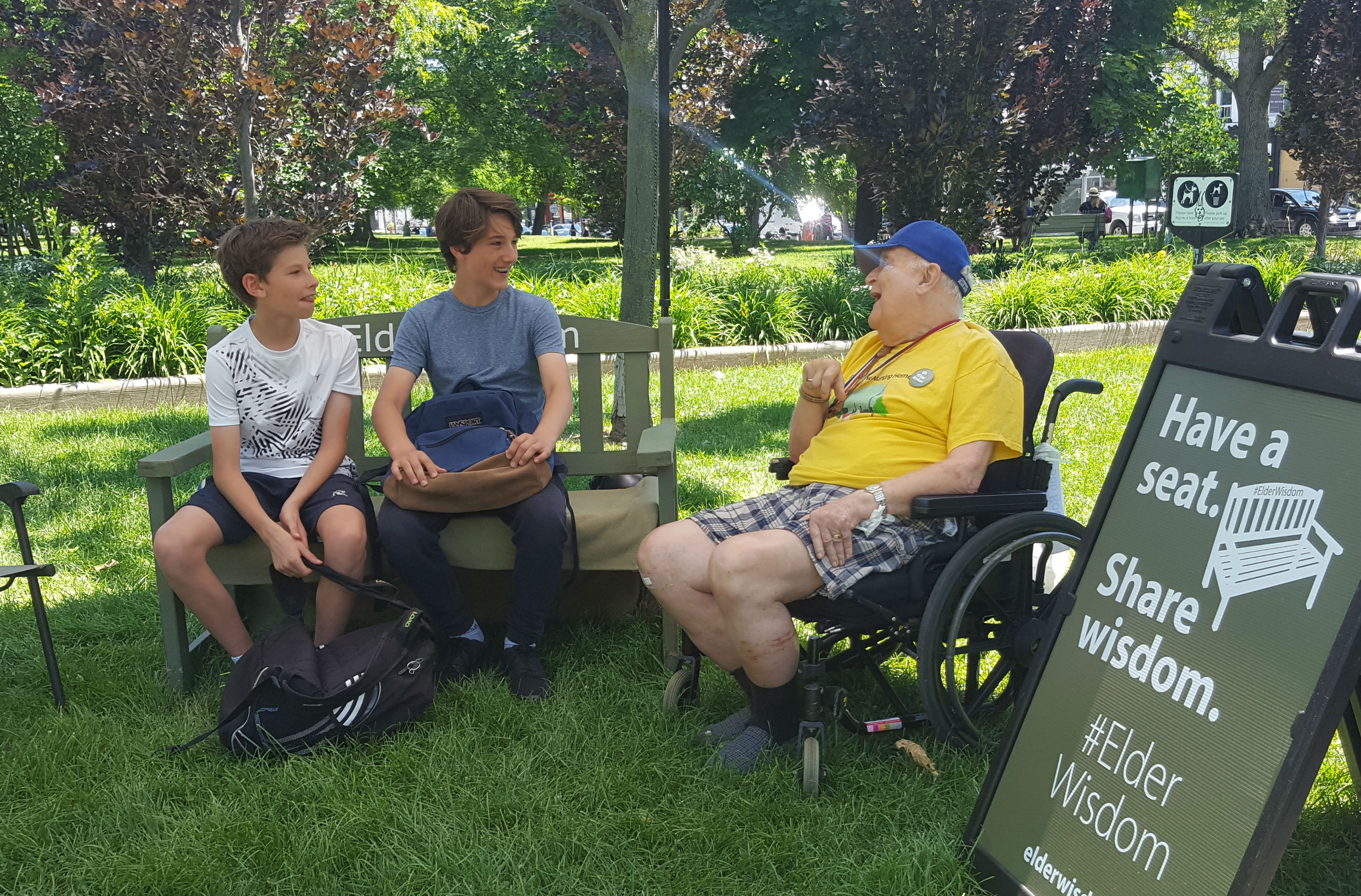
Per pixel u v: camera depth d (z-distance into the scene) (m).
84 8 9.96
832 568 2.57
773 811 2.46
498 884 2.23
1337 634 1.71
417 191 26.30
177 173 11.25
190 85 9.29
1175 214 9.96
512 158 26.55
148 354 8.23
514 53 25.38
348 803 2.51
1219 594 1.94
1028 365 3.01
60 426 6.91
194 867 2.29
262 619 3.65
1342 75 15.63
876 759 2.71
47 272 11.62
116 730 2.91
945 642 2.73
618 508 3.26
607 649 3.44
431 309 3.40
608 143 16.86
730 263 12.96
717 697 3.08
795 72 19.41
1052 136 15.14
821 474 2.82
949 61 12.07
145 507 4.97
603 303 9.41
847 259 17.94
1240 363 2.01
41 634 3.05
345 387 3.26
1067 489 4.84
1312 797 2.48
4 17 12.12
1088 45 15.46
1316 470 1.83
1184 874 1.83
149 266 12.28
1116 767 2.02
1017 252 16.14
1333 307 2.05
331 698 2.70
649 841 2.40
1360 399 1.79
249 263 3.03
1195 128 30.98
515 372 3.39
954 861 2.23
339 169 10.91
